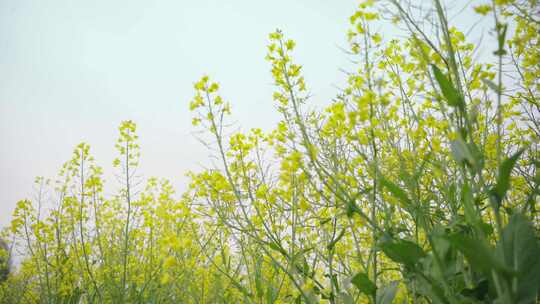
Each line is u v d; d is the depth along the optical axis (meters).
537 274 1.16
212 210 2.21
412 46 1.64
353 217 1.73
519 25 1.75
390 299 1.67
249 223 1.86
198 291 2.65
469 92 1.71
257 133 2.43
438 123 1.66
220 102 2.02
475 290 1.41
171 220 2.98
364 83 1.68
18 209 3.36
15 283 4.21
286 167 1.63
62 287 3.42
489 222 2.00
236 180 2.17
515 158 1.10
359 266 2.29
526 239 1.22
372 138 1.55
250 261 2.47
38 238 3.31
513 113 2.09
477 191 1.20
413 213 1.77
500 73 1.06
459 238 1.09
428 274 1.53
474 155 1.13
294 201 1.97
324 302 2.02
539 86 1.86
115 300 3.16
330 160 1.92
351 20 1.83
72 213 3.35
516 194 2.14
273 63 2.09
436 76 1.20
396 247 1.37
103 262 3.36
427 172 1.95
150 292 3.23
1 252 4.45
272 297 2.08
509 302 1.07
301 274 1.99
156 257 3.16
